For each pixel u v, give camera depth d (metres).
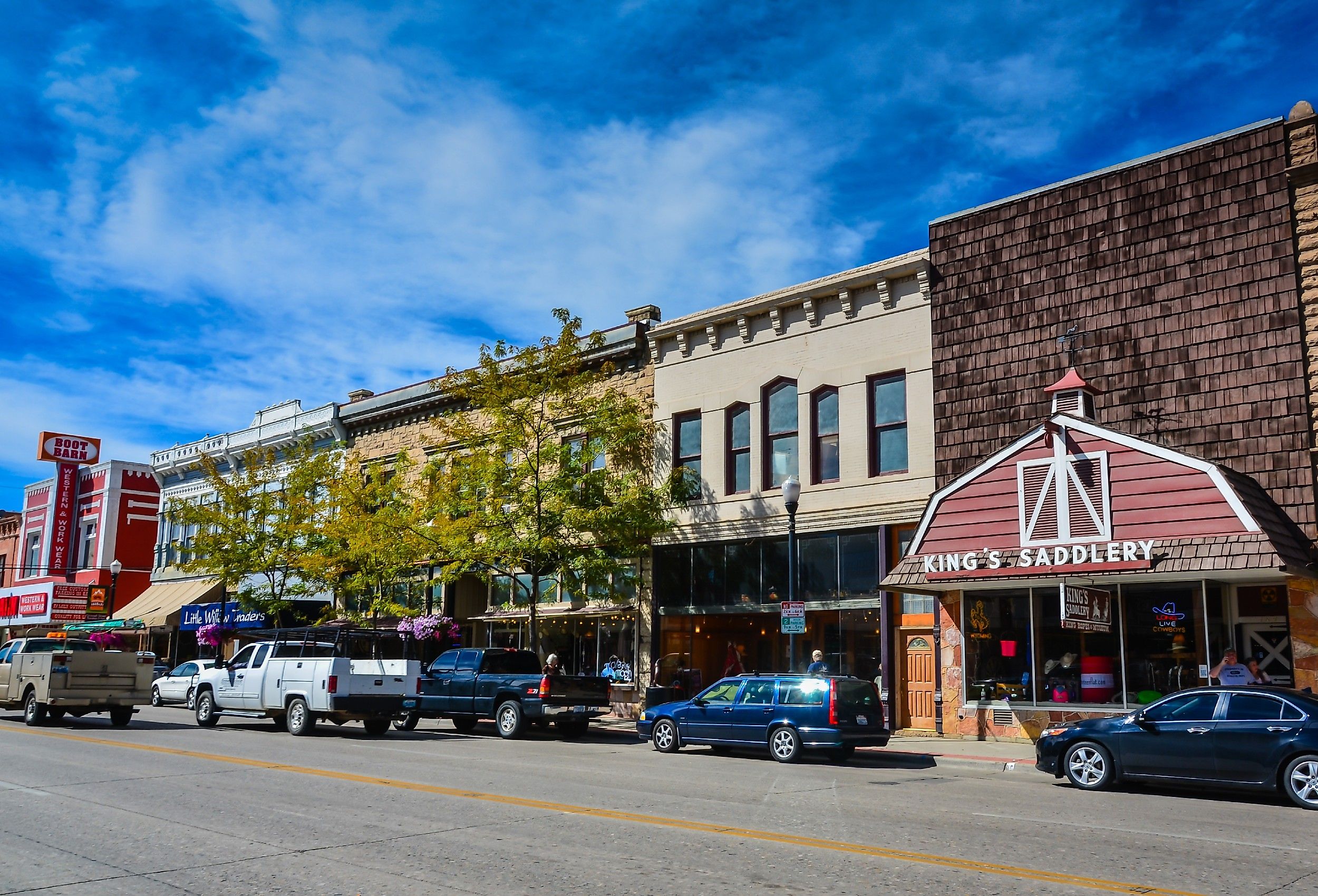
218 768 14.32
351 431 36.88
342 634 27.08
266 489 37.97
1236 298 18.42
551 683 21.38
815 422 24.09
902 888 7.36
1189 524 16.75
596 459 28.45
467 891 7.14
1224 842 9.53
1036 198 21.20
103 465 49.97
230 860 8.15
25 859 8.18
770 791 12.79
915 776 15.23
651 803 11.42
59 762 14.80
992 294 21.52
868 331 23.36
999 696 19.86
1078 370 20.05
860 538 22.75
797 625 19.83
